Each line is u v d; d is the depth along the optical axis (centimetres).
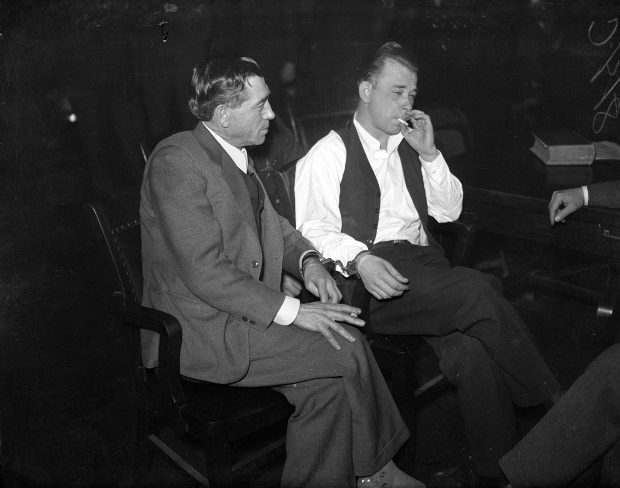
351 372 156
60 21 225
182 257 155
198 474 163
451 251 229
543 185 216
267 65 266
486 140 283
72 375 234
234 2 254
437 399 235
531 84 293
